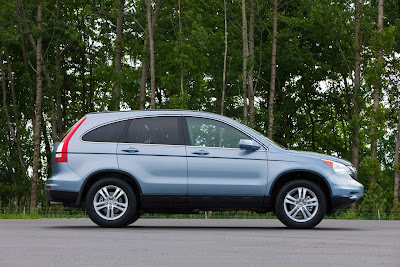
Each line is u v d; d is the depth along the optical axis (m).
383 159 57.91
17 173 53.00
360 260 7.73
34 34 45.19
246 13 49.34
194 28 44.28
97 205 13.57
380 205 30.88
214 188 13.58
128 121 13.86
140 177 13.58
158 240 10.44
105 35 48.12
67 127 56.06
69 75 55.34
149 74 48.94
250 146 13.57
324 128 59.94
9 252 8.51
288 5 52.66
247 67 45.28
